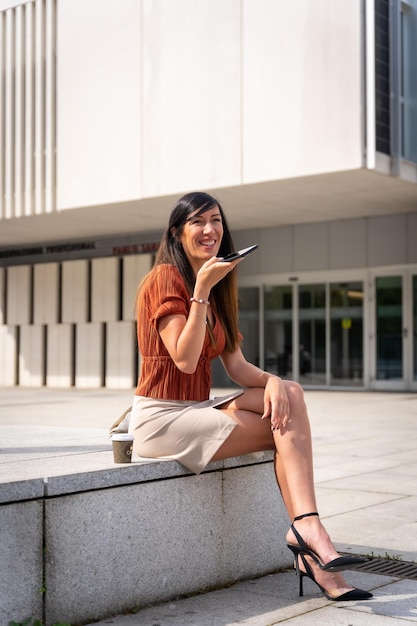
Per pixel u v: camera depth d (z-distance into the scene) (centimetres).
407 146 1612
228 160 1611
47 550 326
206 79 1638
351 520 544
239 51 1591
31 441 471
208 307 399
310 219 2092
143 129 1731
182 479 383
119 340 2278
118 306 2297
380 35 1507
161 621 342
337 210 1947
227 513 405
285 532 440
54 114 1952
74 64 1839
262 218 2066
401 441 998
